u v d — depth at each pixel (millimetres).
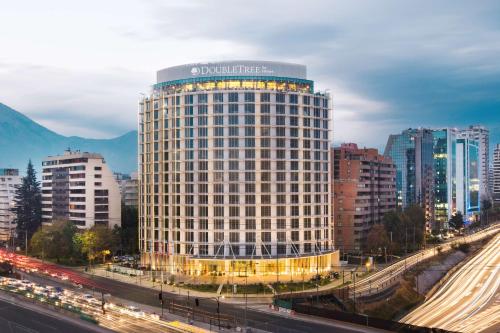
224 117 197375
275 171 197250
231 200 195250
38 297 158000
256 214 194625
